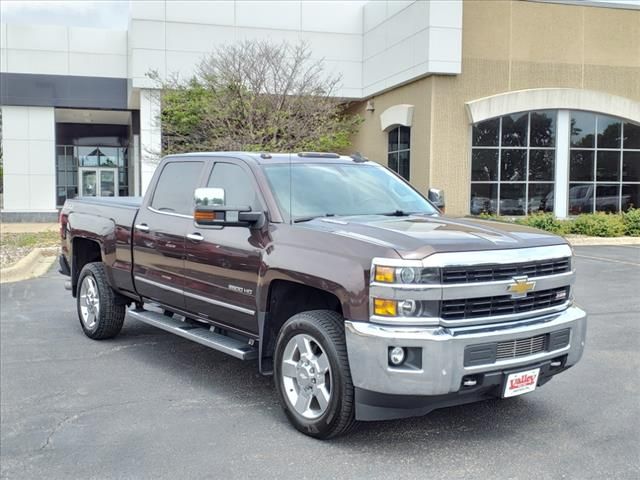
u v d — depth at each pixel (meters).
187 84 20.89
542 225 19.80
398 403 4.28
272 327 5.24
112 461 4.38
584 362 6.59
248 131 18.30
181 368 6.50
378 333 4.20
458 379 4.19
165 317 6.73
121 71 26.45
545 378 4.88
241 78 18.95
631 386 5.85
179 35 22.84
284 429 4.91
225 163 5.98
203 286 5.81
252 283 5.23
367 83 24.28
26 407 5.40
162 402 5.51
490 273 4.42
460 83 20.27
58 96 26.05
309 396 4.74
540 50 20.98
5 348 7.24
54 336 7.79
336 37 24.41
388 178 6.39
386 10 22.52
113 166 33.41
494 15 20.45
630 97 21.98
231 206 5.70
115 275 7.14
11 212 26.08
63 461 4.38
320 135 19.17
